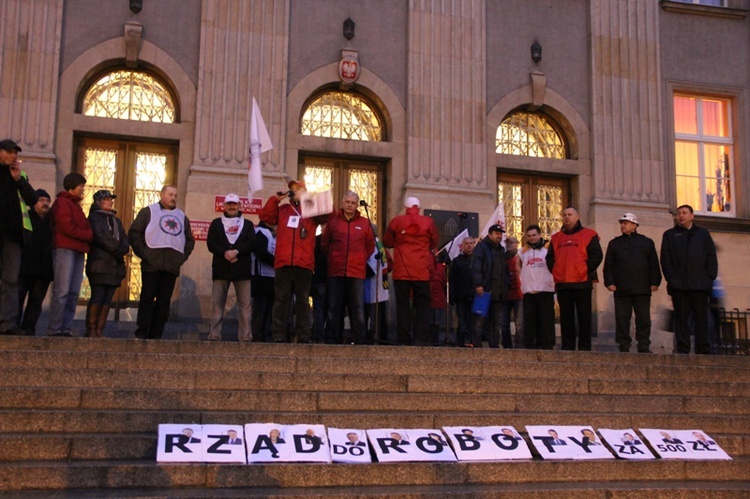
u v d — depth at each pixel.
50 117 12.03
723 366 8.76
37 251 8.51
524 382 7.57
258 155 10.84
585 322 9.82
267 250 10.22
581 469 6.24
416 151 13.41
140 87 12.89
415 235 9.58
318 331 10.10
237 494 5.34
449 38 13.91
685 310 9.80
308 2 13.50
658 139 14.55
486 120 13.89
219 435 5.89
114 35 12.60
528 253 10.20
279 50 13.13
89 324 8.77
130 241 9.05
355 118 13.74
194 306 12.04
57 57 12.21
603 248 13.84
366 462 5.90
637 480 6.32
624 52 14.69
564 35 14.61
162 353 7.47
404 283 9.59
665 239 9.95
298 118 13.16
